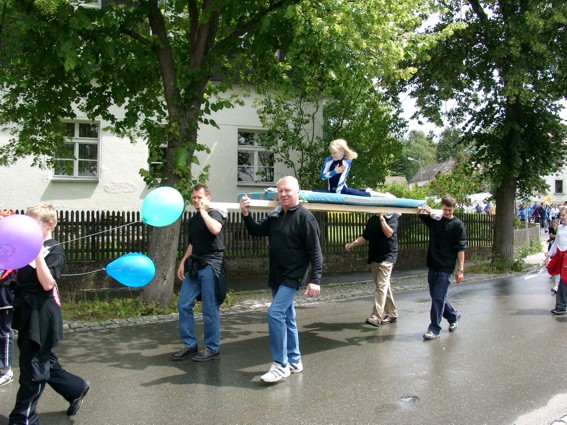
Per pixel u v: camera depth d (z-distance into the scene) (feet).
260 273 42.83
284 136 50.93
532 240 74.84
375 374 17.78
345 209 21.12
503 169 47.16
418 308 30.40
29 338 12.59
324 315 28.43
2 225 11.82
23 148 36.11
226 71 35.12
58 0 22.49
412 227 51.60
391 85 49.19
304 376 17.63
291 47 27.68
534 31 41.78
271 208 18.86
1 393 16.30
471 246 57.93
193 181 29.12
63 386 14.03
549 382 16.87
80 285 35.96
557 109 47.19
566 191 168.76
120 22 29.35
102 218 36.86
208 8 26.89
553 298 33.58
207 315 19.45
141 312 27.91
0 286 16.65
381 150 51.70
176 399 15.51
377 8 26.91
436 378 17.30
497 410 14.53
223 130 55.83
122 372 18.20
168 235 29.30
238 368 18.61
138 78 30.71
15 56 30.17
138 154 52.49
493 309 29.68
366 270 47.14
